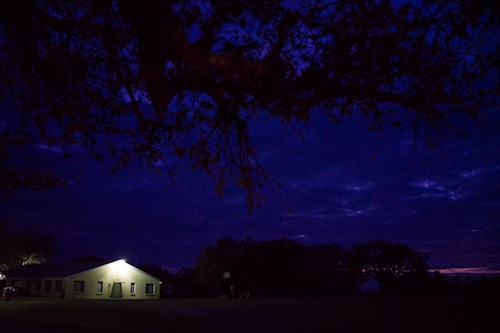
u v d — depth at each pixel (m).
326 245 62.72
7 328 22.19
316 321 24.70
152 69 5.51
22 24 6.83
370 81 5.96
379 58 5.98
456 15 5.69
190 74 5.61
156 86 5.59
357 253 61.28
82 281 60.84
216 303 39.66
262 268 61.03
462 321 23.12
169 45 5.34
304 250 62.12
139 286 66.38
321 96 5.89
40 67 7.18
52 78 7.22
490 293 52.56
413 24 5.93
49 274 61.94
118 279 64.19
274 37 5.80
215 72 5.71
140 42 5.49
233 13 5.78
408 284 59.75
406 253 59.88
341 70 5.86
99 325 24.00
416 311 28.86
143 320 26.20
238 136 6.64
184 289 75.31
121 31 6.49
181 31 5.63
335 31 5.93
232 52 5.55
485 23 5.60
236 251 62.59
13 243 72.69
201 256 63.66
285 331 21.00
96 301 42.59
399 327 21.48
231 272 61.44
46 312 31.06
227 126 6.54
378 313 28.38
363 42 5.98
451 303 33.94
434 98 6.07
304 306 34.81
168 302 41.19
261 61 5.59
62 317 28.14
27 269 67.62
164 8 5.34
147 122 6.73
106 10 6.46
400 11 5.97
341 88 5.93
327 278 62.00
